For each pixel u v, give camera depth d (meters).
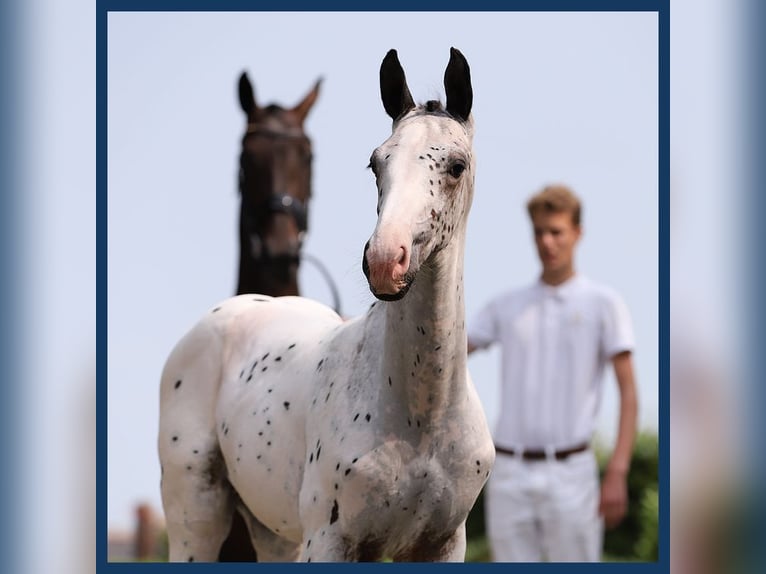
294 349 8.29
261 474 8.09
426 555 7.62
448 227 6.72
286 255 13.09
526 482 11.02
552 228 11.16
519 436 11.10
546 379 11.12
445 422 7.23
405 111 7.34
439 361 7.03
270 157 13.34
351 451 7.20
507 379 11.23
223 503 8.77
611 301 11.19
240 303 9.14
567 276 11.29
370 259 6.26
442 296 6.90
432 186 6.59
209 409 8.79
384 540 7.38
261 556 9.13
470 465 7.35
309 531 7.44
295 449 7.84
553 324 11.16
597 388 11.23
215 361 8.87
